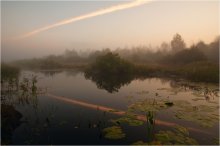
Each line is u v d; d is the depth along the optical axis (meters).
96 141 7.71
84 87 20.66
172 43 59.91
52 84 22.33
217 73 23.19
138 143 7.33
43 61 50.25
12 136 8.24
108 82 24.33
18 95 15.62
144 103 13.45
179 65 36.38
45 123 9.77
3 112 10.04
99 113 11.36
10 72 22.38
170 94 16.61
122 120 9.96
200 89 18.47
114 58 33.56
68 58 71.50
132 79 26.81
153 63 44.88
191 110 11.68
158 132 8.53
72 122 9.90
